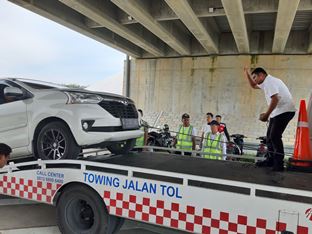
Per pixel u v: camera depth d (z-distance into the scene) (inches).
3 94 199.2
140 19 434.9
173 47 600.1
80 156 208.5
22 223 178.1
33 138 184.4
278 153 161.9
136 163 175.3
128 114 205.2
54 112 175.5
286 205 105.6
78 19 499.8
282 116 167.0
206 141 260.1
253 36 595.8
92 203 147.3
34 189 162.6
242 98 617.0
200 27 462.6
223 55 628.1
